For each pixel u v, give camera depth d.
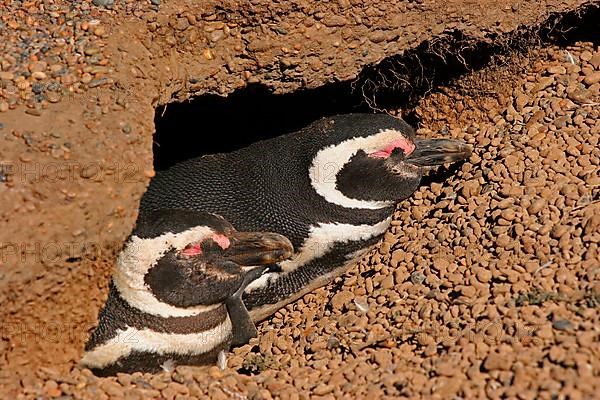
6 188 8.33
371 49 10.80
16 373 8.53
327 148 11.28
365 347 9.49
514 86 12.17
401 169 11.48
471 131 12.20
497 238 10.19
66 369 8.93
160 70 9.84
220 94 10.60
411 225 11.74
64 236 8.42
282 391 8.80
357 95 12.55
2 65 9.31
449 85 12.46
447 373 8.17
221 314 10.45
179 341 10.06
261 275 11.16
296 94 12.04
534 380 7.70
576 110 11.43
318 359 9.66
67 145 8.71
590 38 12.16
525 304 8.80
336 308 10.84
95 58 9.46
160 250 9.88
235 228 11.28
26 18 9.82
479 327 8.71
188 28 10.06
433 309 9.63
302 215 11.41
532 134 11.49
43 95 9.11
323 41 10.49
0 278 8.09
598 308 8.41
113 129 8.97
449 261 10.38
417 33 10.96
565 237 9.53
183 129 12.15
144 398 8.63
